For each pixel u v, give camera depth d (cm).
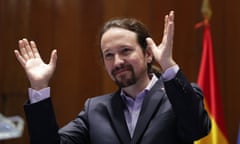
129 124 425
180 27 998
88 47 1016
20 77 1003
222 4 987
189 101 377
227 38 980
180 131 393
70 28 1018
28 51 423
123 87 425
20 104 998
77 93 1009
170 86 379
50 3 1021
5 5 1016
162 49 389
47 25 1015
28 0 1017
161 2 1009
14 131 736
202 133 384
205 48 773
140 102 435
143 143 397
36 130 398
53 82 1007
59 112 1005
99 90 1007
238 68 970
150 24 1005
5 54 1012
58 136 409
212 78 746
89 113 446
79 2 1017
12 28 1015
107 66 420
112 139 411
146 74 439
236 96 966
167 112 409
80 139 444
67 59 1015
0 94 1005
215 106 727
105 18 1012
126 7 1014
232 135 955
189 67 988
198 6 998
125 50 415
